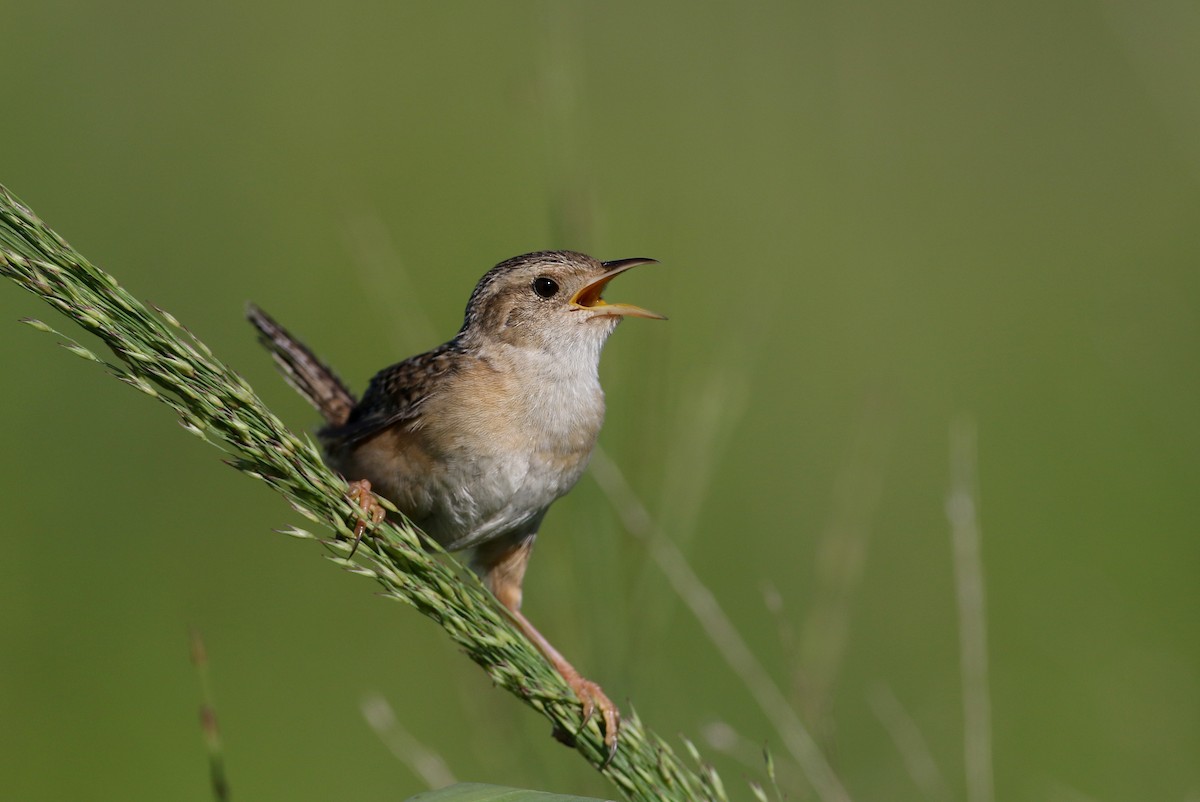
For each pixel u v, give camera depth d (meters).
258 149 16.45
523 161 16.53
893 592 13.53
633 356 8.43
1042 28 20.17
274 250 15.12
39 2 17.17
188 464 13.59
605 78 18.81
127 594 12.79
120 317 5.39
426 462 7.73
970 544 7.61
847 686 12.06
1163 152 19.19
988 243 17.80
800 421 14.98
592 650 7.84
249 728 12.09
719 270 15.85
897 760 10.02
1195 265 17.23
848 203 17.94
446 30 18.53
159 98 16.66
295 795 11.59
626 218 15.43
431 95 17.45
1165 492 14.70
